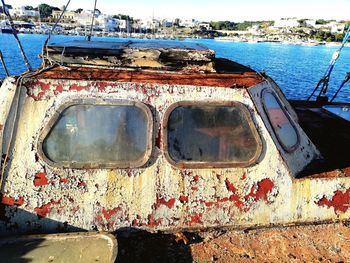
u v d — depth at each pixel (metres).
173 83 3.17
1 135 2.93
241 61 56.94
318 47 108.31
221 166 3.14
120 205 3.04
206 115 3.15
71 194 2.99
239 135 3.19
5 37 81.19
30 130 2.97
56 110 2.99
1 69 29.88
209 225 3.16
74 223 3.00
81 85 3.03
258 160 3.20
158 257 2.94
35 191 2.96
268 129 3.25
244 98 3.22
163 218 3.10
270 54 74.50
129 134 3.05
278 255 3.03
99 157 3.03
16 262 2.60
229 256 2.99
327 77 6.59
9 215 2.95
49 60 3.58
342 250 3.10
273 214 3.25
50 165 2.97
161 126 3.08
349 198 3.38
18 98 2.96
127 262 2.88
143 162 3.04
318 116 5.54
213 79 3.41
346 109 6.09
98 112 3.04
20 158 2.95
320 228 3.29
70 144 3.01
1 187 2.93
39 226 2.98
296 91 29.50
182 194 3.09
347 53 77.69
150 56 3.63
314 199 3.31
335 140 4.47
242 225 3.21
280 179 3.24
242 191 3.17
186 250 3.01
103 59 3.61
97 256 2.68
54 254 2.69
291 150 3.43
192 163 3.10
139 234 3.09
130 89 3.08
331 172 3.47
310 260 3.00
